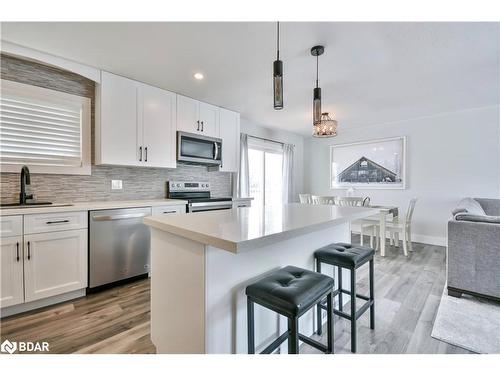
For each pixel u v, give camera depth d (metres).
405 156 4.64
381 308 2.19
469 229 2.31
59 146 2.59
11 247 1.96
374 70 2.60
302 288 1.18
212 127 3.75
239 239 0.99
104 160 2.68
